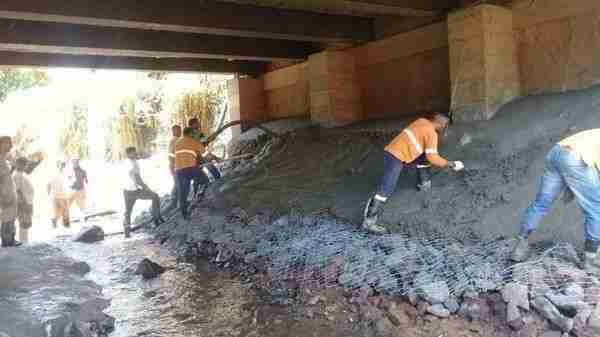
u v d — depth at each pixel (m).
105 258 7.87
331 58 9.93
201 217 9.00
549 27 6.93
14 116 17.80
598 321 3.68
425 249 5.23
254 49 10.18
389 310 4.56
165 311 5.38
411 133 5.88
